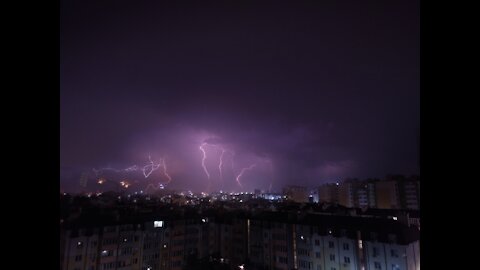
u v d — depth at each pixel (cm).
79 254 2308
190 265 3162
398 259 2184
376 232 2348
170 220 3141
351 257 2439
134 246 2736
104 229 2495
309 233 2773
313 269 2712
